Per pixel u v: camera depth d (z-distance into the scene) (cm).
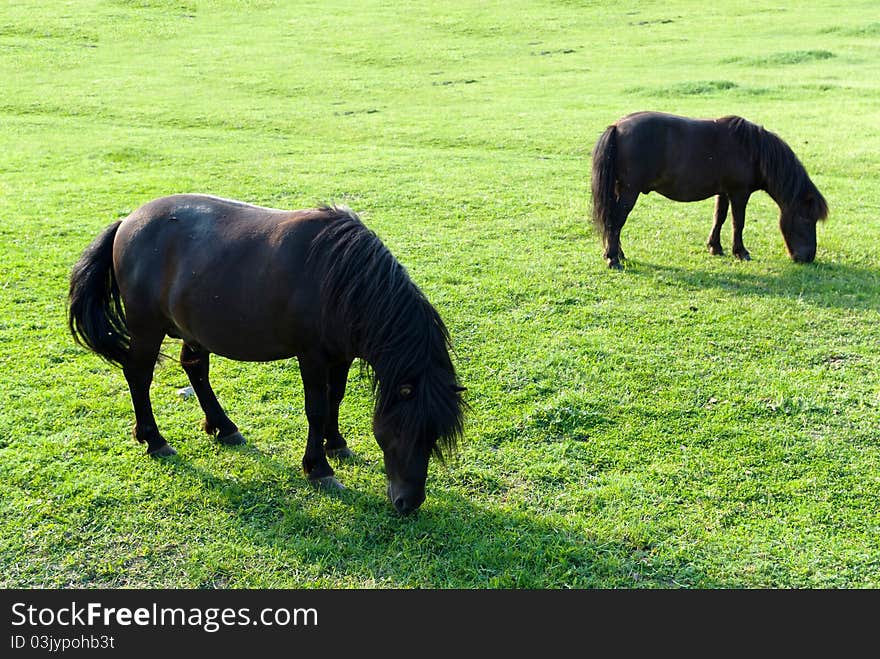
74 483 540
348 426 630
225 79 2500
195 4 3747
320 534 500
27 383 683
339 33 3319
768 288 929
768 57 2706
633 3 3866
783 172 979
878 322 827
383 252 481
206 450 591
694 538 499
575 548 486
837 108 1942
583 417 638
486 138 1745
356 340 483
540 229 1141
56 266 957
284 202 1250
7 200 1227
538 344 773
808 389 682
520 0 3966
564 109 2023
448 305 863
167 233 532
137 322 547
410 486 464
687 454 589
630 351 761
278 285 495
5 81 2391
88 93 2239
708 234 1140
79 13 3453
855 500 534
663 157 977
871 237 1110
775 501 536
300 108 2098
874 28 3164
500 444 605
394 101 2231
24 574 463
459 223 1162
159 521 509
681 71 2572
